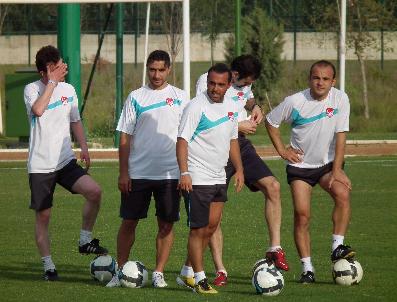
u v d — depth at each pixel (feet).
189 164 64.95
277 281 64.59
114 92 267.59
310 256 75.72
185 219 105.50
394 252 83.41
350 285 68.49
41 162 70.95
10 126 189.67
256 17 265.95
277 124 70.79
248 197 124.26
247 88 75.51
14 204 118.62
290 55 358.02
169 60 67.97
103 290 66.80
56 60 70.69
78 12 182.39
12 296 64.95
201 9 354.13
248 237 92.58
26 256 83.05
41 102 69.82
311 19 287.28
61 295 65.10
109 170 153.48
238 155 67.51
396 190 129.49
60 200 121.80
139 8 353.51
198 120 64.39
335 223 70.13
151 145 67.36
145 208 68.64
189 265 67.56
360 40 256.32
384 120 235.81
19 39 361.92
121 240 69.51
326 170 70.54
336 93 70.03
